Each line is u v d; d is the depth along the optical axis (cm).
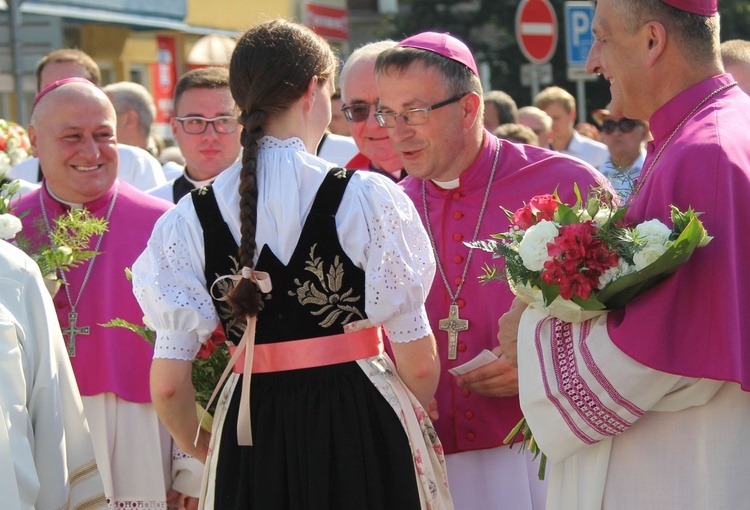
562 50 4341
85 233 861
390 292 625
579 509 622
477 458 781
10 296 641
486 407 768
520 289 620
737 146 584
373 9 5231
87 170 923
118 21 2920
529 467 786
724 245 565
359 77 987
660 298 570
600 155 2008
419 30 4953
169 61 3362
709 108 611
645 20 619
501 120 1673
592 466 616
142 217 938
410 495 630
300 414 628
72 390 669
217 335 711
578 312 597
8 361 622
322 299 627
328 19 3403
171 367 642
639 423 601
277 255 623
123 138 1563
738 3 4216
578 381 591
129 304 895
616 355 581
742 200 573
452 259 791
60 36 2975
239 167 645
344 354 635
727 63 959
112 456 877
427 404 681
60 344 666
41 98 933
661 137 632
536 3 2127
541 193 786
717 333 561
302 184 630
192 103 1153
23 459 619
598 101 4256
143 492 877
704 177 576
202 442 705
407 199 648
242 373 649
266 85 638
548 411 603
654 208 589
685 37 619
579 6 2170
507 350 707
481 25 4912
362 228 624
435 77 745
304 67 643
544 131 1795
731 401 585
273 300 629
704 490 586
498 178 795
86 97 926
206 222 636
